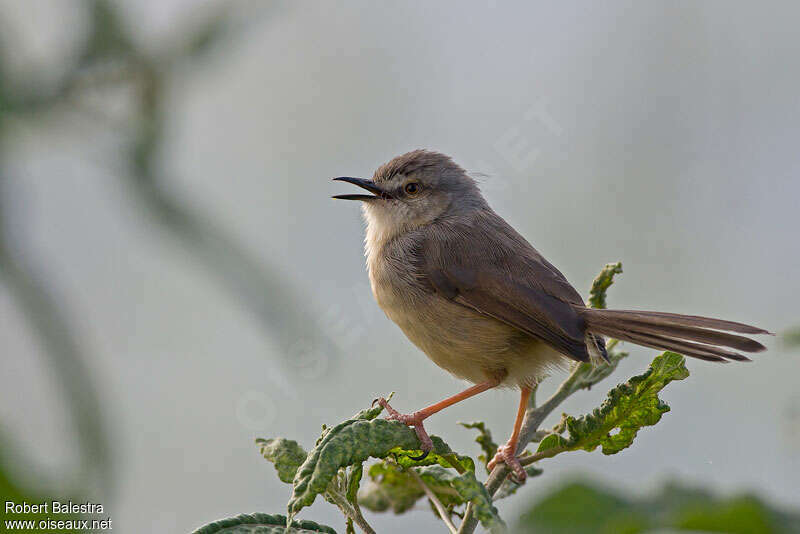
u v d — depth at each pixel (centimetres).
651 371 529
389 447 491
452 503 622
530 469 660
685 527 204
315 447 486
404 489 646
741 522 204
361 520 541
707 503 206
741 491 208
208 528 478
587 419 537
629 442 536
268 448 582
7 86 429
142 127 479
